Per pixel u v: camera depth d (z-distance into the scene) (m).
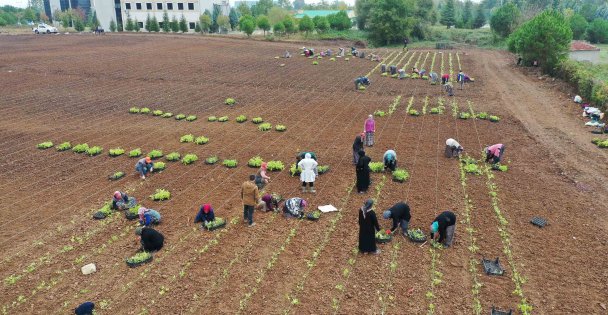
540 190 15.14
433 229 11.66
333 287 10.27
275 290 10.21
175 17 92.56
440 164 17.58
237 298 9.96
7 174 17.41
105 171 17.67
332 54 52.38
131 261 11.23
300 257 11.49
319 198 14.80
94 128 23.56
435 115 25.03
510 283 10.30
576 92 29.47
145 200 15.00
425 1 72.38
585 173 16.61
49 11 119.81
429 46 66.06
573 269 10.76
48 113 26.47
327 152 19.28
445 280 10.45
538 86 33.28
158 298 9.99
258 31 94.19
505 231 12.48
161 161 18.75
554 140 20.55
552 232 12.42
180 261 11.43
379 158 18.28
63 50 54.22
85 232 12.98
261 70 40.75
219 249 11.94
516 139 20.69
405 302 9.71
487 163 17.64
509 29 64.12
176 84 34.66
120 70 40.38
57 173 17.50
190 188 15.96
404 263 11.15
